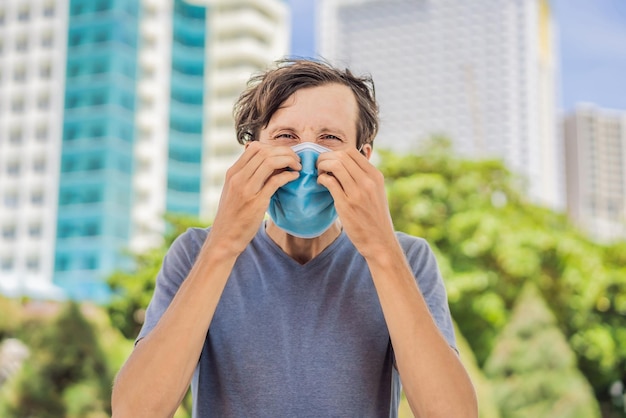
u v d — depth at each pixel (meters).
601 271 13.32
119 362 8.25
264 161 1.58
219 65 40.16
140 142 38.00
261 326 1.65
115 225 36.66
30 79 38.84
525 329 9.67
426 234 13.02
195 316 1.54
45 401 7.70
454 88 63.12
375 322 1.67
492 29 61.97
